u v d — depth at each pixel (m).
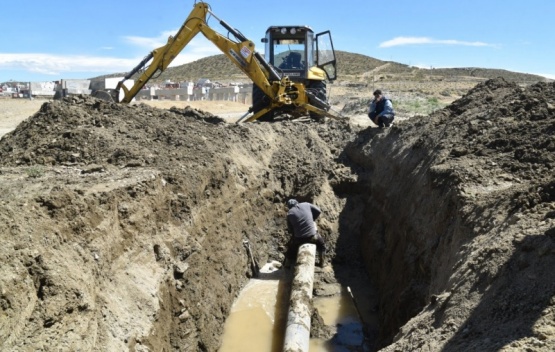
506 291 4.51
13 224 4.66
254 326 8.55
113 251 5.81
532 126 8.20
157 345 5.85
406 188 9.62
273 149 13.37
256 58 14.08
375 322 8.92
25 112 22.31
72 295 4.66
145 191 6.92
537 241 4.74
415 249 7.89
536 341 3.76
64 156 8.29
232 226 9.75
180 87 36.38
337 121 15.37
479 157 8.04
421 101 32.25
